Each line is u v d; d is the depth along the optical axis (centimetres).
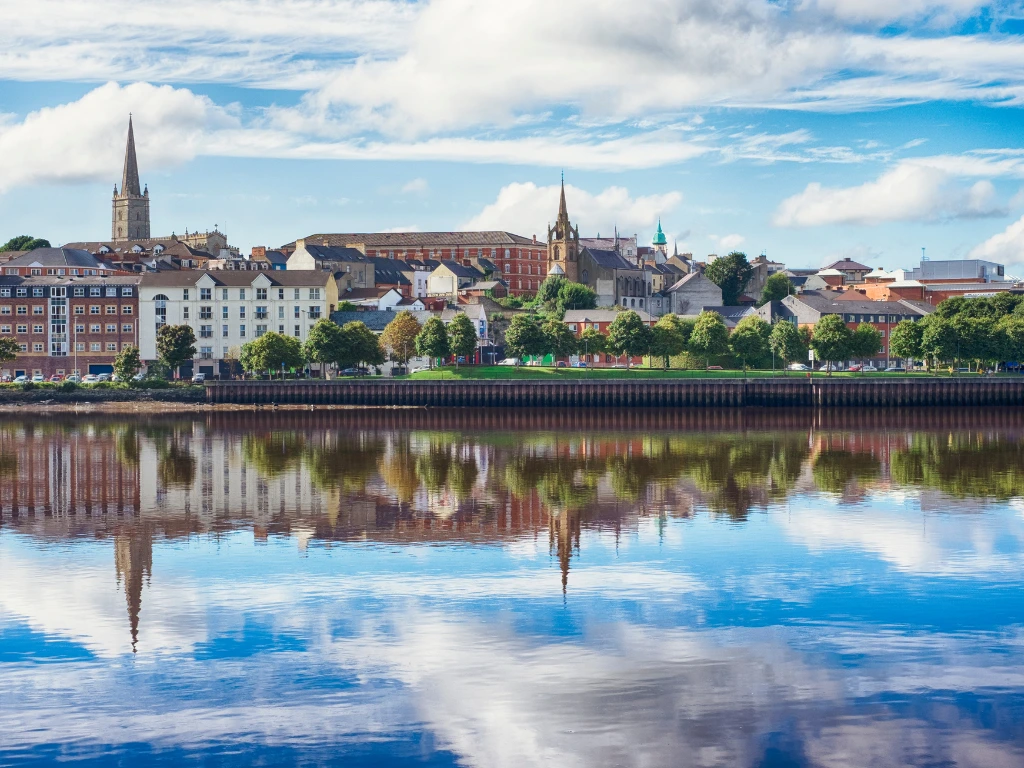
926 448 14262
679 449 14200
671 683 5172
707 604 6366
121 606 6359
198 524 8756
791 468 12125
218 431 16825
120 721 4812
